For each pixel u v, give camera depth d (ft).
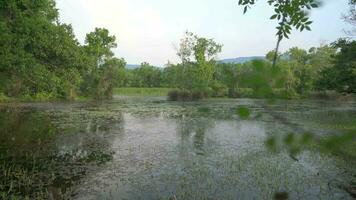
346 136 6.33
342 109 118.52
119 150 50.39
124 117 92.02
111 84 188.65
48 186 33.63
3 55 73.82
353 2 56.95
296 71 182.09
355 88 78.48
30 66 82.69
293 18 8.78
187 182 35.22
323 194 31.71
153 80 313.53
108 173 38.32
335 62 82.33
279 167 40.68
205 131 69.00
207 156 46.75
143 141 57.57
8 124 70.54
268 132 67.51
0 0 78.13
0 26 73.05
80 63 107.14
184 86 191.93
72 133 64.54
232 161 43.73
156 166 41.34
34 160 43.42
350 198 30.71
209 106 131.75
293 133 7.05
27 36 82.64
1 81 85.71
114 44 191.01
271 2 9.28
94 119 86.28
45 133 63.52
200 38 190.29
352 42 77.77
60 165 41.55
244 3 12.32
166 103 148.15
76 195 31.37
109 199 30.48
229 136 63.10
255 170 39.50
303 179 36.11
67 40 101.04
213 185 34.19
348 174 37.76
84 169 39.86
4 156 45.44
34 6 87.40
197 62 190.08
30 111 102.22
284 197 30.89
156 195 31.55
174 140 58.75
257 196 31.30
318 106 134.31
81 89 181.16
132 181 35.42
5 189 32.32
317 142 6.77
